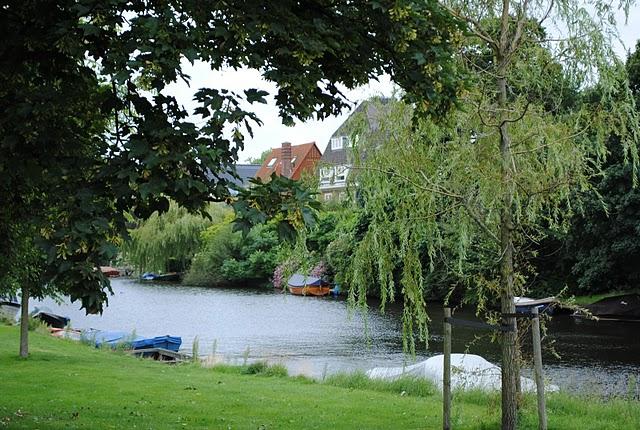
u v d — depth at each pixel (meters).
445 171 8.39
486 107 8.27
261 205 5.87
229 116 5.57
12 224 9.35
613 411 11.57
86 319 36.28
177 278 65.12
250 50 6.17
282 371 17.38
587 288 33.94
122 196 5.40
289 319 35.00
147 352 23.38
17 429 9.30
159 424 10.38
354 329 30.50
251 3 6.07
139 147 5.33
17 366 16.16
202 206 5.83
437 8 6.88
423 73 6.87
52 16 6.02
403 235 8.71
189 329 32.12
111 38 5.80
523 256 9.20
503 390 8.84
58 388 13.45
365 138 8.98
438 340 25.55
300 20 6.20
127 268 73.06
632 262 32.75
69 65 6.69
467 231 8.79
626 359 21.52
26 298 17.53
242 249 57.28
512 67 8.94
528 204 8.46
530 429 9.63
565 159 8.20
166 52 5.54
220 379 15.89
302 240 9.36
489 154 8.22
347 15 6.68
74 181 5.61
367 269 9.30
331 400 13.16
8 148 6.08
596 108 8.52
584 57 8.27
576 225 31.17
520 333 9.55
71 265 5.19
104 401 12.30
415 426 10.73
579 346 23.98
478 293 9.48
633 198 28.53
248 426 10.52
